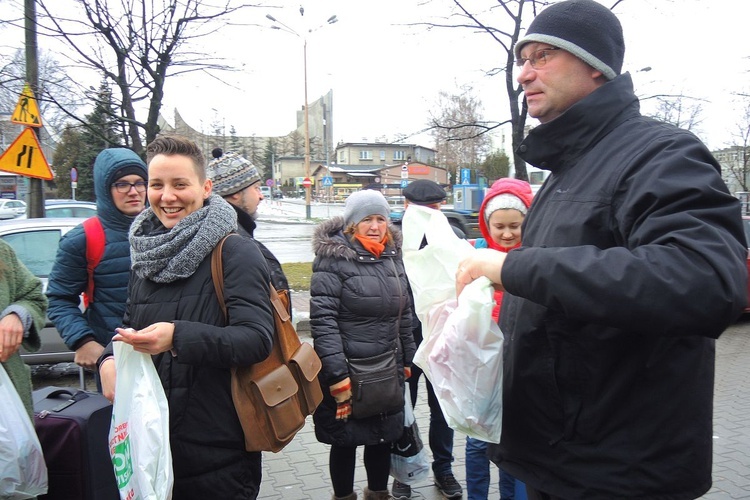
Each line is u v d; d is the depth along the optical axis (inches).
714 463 159.0
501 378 62.5
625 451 54.0
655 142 52.7
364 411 114.2
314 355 92.0
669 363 52.6
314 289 115.9
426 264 71.6
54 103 273.4
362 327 116.3
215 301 76.8
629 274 45.9
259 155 3378.4
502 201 110.5
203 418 75.9
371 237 120.0
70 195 1269.7
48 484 95.0
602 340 53.6
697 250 45.3
